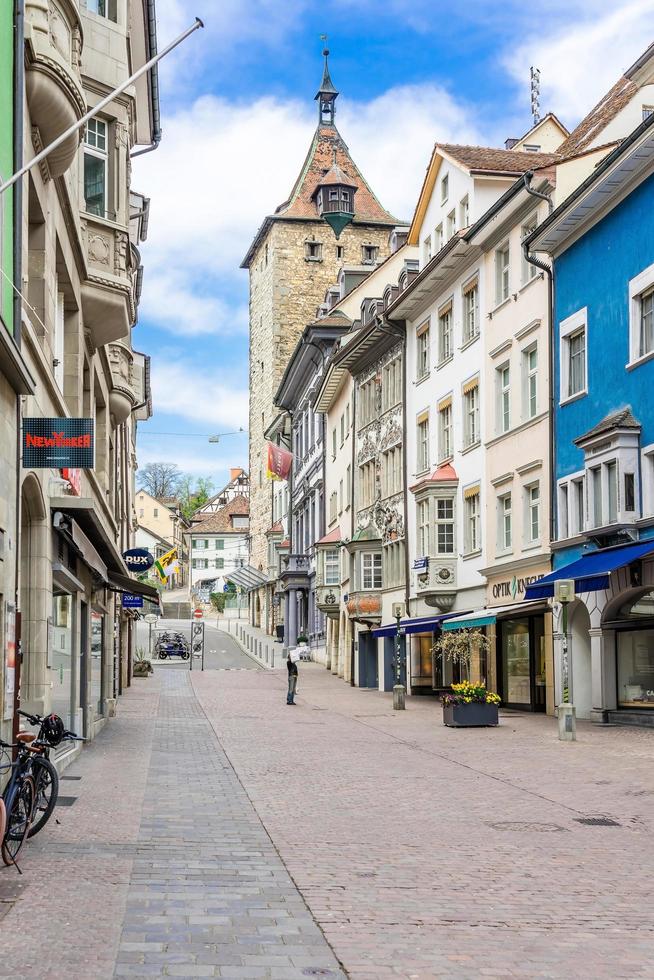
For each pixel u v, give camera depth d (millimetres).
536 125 40375
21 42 13250
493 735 23328
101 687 25578
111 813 12703
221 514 147875
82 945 7078
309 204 82688
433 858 10359
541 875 9633
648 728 24328
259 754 19703
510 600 31609
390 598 42625
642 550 22547
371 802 14000
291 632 68688
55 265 17422
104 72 20828
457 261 35312
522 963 6941
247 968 6688
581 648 28062
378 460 44875
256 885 9023
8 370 12484
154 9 24125
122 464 40500
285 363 81688
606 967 6879
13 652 12984
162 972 6559
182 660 70812
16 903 8148
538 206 30078
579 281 27500
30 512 15695
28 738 10445
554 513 28531
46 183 15625
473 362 34812
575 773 16859
